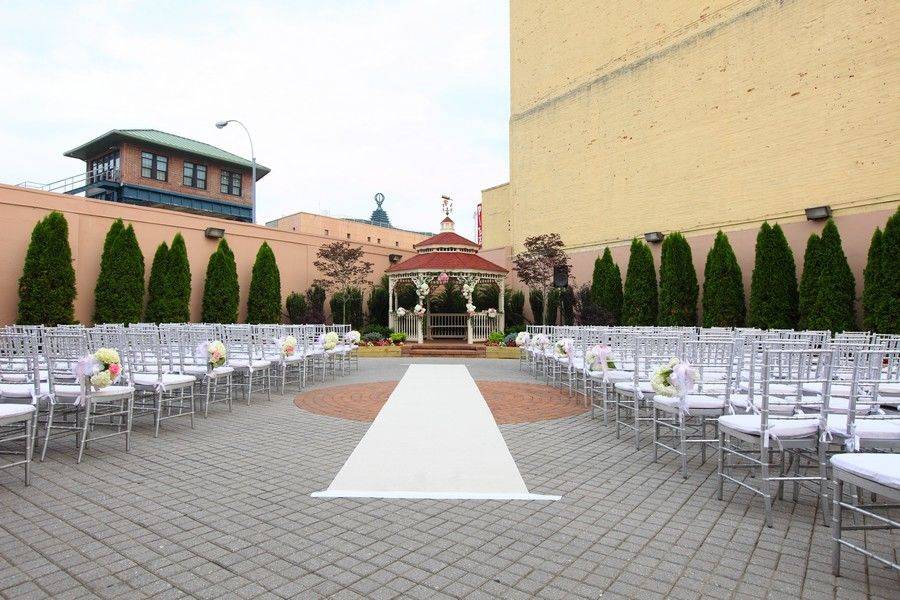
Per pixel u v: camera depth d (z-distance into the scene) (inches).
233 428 231.9
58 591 93.7
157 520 127.4
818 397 176.1
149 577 99.1
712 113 592.1
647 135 662.5
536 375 433.1
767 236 501.7
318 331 483.5
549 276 688.4
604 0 719.1
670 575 102.7
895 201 445.4
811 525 130.0
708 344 205.2
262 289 659.4
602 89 721.6
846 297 449.4
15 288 486.6
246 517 129.6
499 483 157.2
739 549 115.3
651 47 658.8
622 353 270.7
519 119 857.5
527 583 98.3
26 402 197.0
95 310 530.9
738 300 534.3
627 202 684.7
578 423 249.6
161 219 603.2
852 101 475.2
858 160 469.7
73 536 117.7
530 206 833.5
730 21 576.1
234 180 1359.5
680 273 575.5
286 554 109.4
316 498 143.7
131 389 195.9
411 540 117.0
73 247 528.1
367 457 183.8
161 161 1220.5
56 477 161.2
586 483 160.1
